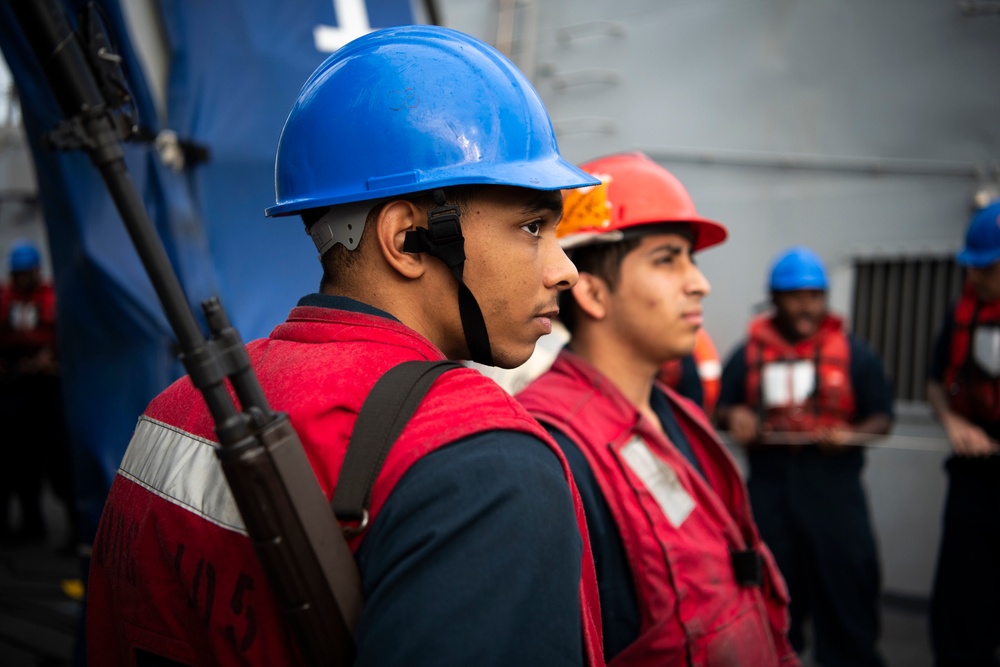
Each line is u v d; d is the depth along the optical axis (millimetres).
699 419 1649
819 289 3787
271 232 2709
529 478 666
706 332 4688
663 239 1525
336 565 656
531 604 629
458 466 657
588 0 4980
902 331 4223
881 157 4184
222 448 634
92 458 2570
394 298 809
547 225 844
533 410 1395
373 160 789
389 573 641
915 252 4098
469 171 780
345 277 825
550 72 5102
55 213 2600
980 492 3408
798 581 3627
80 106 617
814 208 4367
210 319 647
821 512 3576
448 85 802
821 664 3502
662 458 1417
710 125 4617
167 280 627
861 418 3734
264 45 2730
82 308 2564
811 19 4340
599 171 1572
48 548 5895
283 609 654
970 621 3406
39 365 6109
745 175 4539
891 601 4305
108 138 618
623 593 1298
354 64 830
